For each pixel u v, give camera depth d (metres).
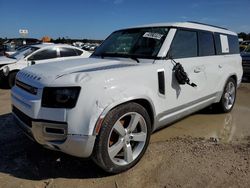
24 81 3.54
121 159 3.48
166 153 3.96
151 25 4.79
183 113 4.58
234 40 6.48
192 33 4.86
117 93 3.24
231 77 6.24
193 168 3.51
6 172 3.51
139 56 4.23
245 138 4.84
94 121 3.03
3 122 5.45
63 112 3.02
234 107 7.09
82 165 3.68
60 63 3.87
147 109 3.79
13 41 25.48
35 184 3.25
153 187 3.13
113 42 4.90
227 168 3.51
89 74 3.18
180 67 4.20
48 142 3.15
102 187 3.17
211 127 5.45
